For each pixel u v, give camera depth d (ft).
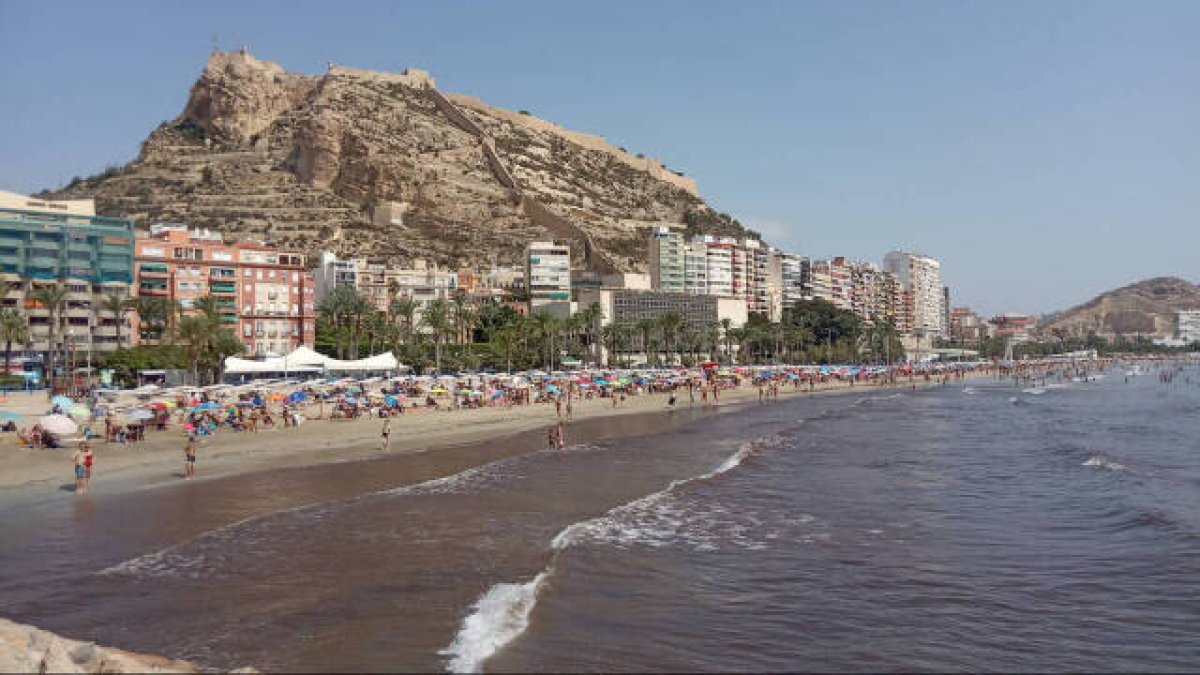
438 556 82.58
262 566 78.43
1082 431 230.27
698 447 183.42
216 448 171.53
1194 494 124.47
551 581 73.26
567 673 52.60
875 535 94.94
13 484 126.00
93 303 411.75
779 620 64.49
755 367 558.15
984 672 54.95
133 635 59.21
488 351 496.23
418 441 192.75
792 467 151.94
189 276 466.70
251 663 53.62
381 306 599.57
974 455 171.12
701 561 82.12
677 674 53.31
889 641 60.29
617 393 365.20
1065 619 65.51
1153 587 74.02
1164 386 528.22
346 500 114.42
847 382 568.41
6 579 74.08
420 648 56.24
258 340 486.79
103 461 148.87
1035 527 99.91
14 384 334.24
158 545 87.10
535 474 140.56
